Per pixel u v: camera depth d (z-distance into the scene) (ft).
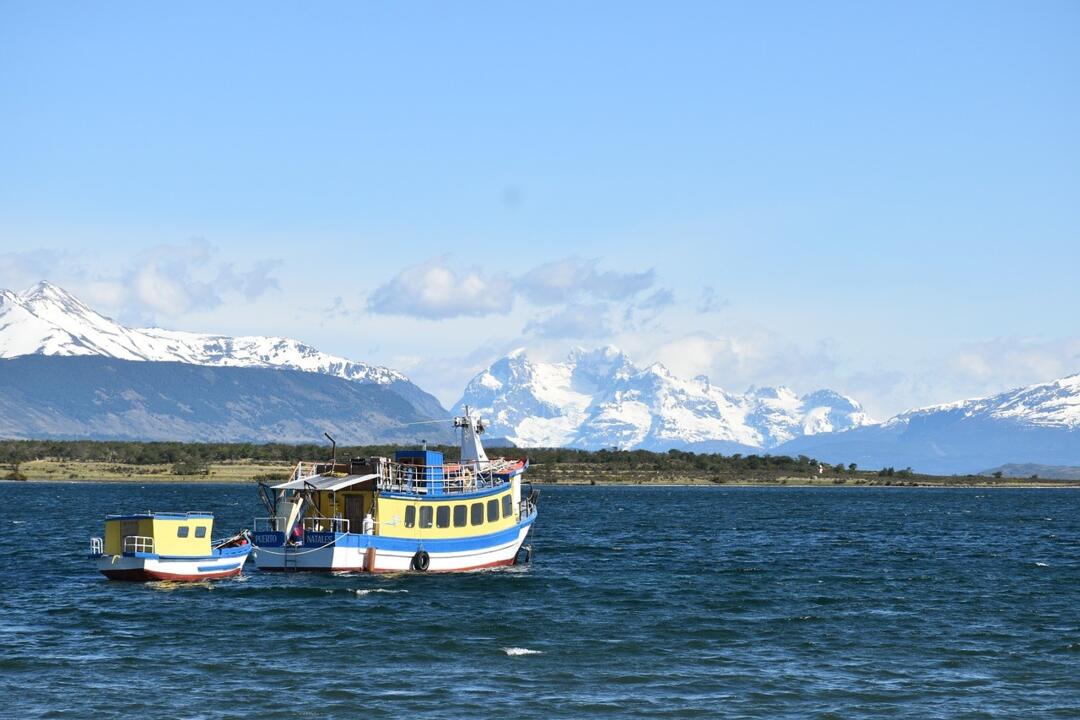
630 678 248.32
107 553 367.45
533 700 229.86
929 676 252.42
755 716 221.05
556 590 371.56
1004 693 238.48
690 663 263.08
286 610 319.68
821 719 219.82
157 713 218.38
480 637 288.30
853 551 555.28
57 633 287.48
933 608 347.56
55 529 618.44
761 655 272.51
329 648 273.33
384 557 378.73
